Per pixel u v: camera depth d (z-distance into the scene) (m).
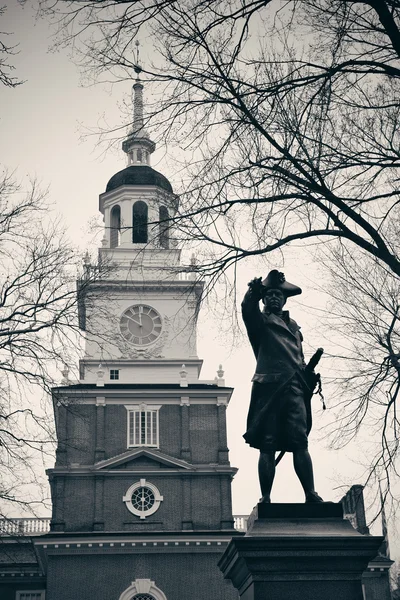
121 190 65.69
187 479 55.09
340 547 10.03
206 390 57.53
